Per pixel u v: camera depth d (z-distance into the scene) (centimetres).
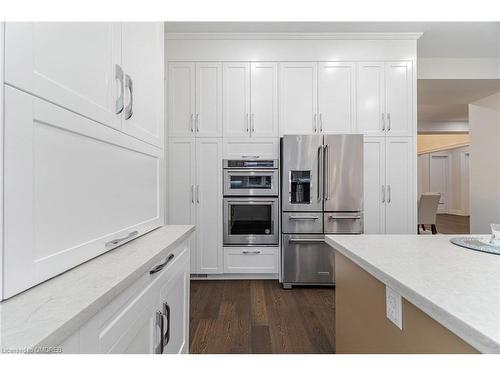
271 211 313
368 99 316
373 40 316
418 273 86
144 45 125
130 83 107
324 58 316
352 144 299
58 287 62
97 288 62
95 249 84
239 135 316
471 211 501
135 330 79
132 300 77
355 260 110
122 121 102
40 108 62
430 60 382
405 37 315
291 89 316
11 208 55
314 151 299
